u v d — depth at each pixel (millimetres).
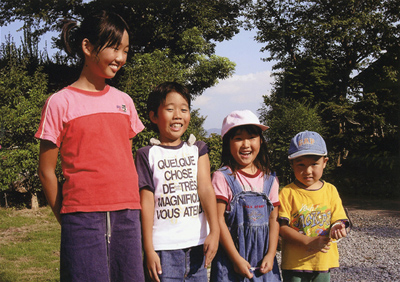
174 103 2186
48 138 1847
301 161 2447
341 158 19641
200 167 2193
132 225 1890
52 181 1904
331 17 21797
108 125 1930
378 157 17562
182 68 20453
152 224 2078
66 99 1902
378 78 21922
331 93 21422
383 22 21547
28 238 7965
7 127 10711
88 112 1909
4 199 11797
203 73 20562
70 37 1991
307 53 23281
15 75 11609
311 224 2420
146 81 11750
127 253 1855
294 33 22469
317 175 2453
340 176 17250
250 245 2227
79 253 1785
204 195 2158
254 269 2205
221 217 2221
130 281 1842
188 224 2107
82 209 1806
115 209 1845
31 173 10906
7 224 9359
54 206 1923
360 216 10688
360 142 19625
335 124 19672
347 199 14703
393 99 21094
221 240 2189
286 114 13102
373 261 5652
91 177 1838
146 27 21000
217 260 2232
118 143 1942
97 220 1816
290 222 2443
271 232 2320
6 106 11141
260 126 2338
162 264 2047
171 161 2146
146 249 2039
